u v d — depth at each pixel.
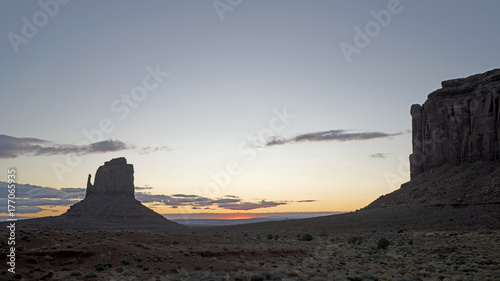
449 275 31.88
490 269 34.88
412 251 53.62
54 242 34.62
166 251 38.19
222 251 41.47
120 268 30.47
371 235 89.06
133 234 45.44
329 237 88.31
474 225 88.69
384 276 31.73
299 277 30.66
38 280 25.59
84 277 27.27
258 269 35.31
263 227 134.50
